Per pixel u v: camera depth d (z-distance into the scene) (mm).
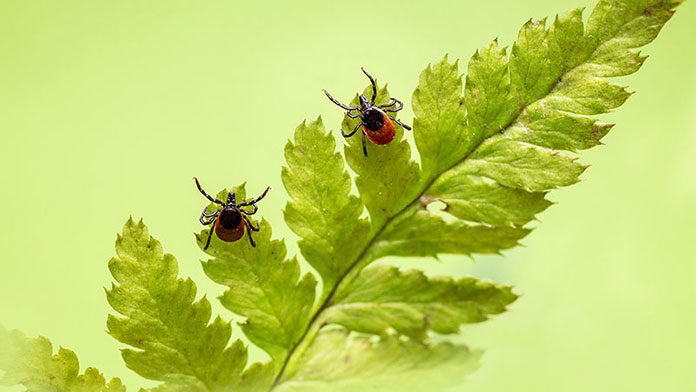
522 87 163
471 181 165
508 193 164
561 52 162
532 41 163
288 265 165
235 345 163
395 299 165
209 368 163
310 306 165
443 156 165
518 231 165
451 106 165
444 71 165
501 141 164
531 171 163
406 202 166
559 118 163
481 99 164
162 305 162
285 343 165
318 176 165
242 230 164
